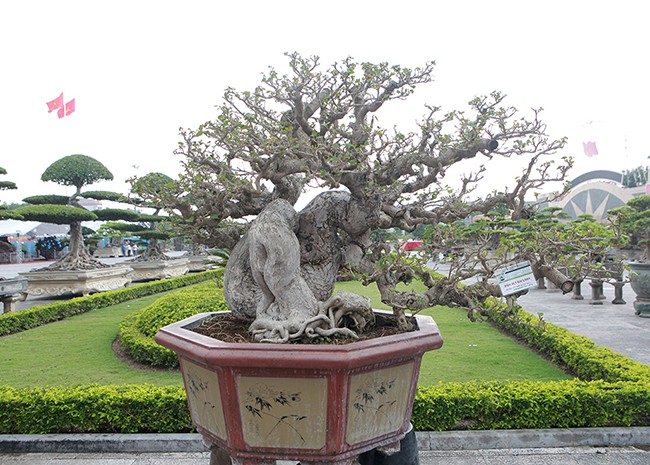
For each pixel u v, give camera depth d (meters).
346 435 2.24
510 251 2.89
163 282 15.46
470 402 4.46
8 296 11.02
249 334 2.79
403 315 2.81
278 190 3.22
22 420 4.54
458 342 7.73
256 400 2.21
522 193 2.84
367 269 3.02
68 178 15.28
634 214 11.48
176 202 2.90
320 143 2.67
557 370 6.18
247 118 2.78
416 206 3.05
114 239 42.25
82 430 4.58
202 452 4.30
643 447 4.25
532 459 4.07
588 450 4.21
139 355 6.76
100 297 12.21
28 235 36.12
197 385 2.48
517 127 2.86
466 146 2.82
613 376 5.03
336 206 3.04
